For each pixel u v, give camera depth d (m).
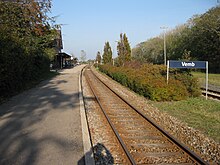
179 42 53.12
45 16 30.44
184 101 16.11
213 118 11.66
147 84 17.73
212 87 23.70
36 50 26.06
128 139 8.47
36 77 26.56
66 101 14.56
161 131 9.06
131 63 37.31
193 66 17.52
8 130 8.84
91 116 11.72
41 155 6.66
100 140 8.34
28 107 12.77
